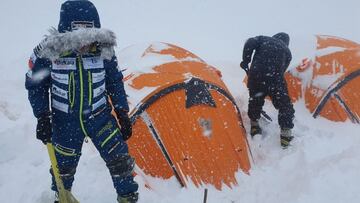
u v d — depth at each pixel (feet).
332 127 17.57
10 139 14.12
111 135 10.59
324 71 18.42
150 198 12.31
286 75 19.04
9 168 13.44
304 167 14.80
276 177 14.61
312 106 18.21
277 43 16.58
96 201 12.10
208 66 16.60
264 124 17.83
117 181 10.93
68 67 9.66
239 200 13.46
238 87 20.52
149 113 13.76
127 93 14.43
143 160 13.38
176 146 13.57
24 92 18.88
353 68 18.37
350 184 14.06
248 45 16.72
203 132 14.08
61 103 9.96
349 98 18.03
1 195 12.28
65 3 9.72
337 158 15.53
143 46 17.43
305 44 19.62
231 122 15.16
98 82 10.04
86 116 10.16
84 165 13.57
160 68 15.21
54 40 9.22
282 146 16.33
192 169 13.52
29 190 12.46
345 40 20.40
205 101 14.58
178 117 13.89
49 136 9.94
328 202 13.28
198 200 12.94
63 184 10.48
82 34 9.23
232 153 14.56
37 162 13.82
